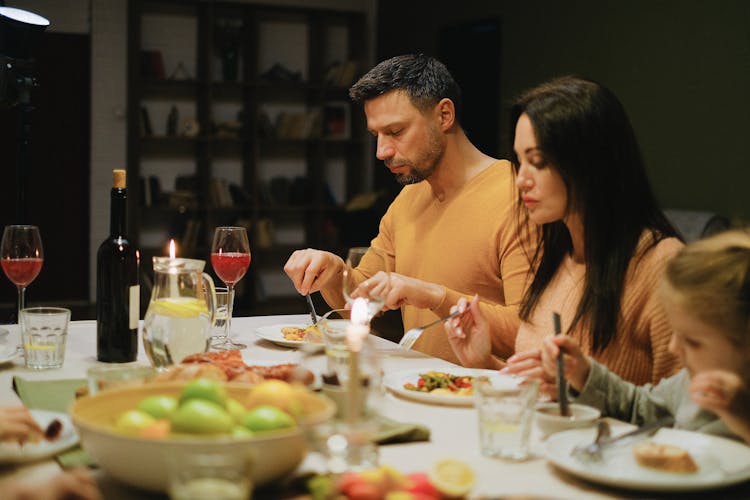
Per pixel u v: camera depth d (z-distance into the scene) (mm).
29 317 1891
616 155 1821
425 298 2203
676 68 5359
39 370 1885
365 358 1199
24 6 7719
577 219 1891
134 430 1133
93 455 1140
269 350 2139
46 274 7977
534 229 2463
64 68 7887
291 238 9000
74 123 7953
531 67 6594
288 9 8508
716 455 1317
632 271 1821
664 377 1787
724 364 1353
